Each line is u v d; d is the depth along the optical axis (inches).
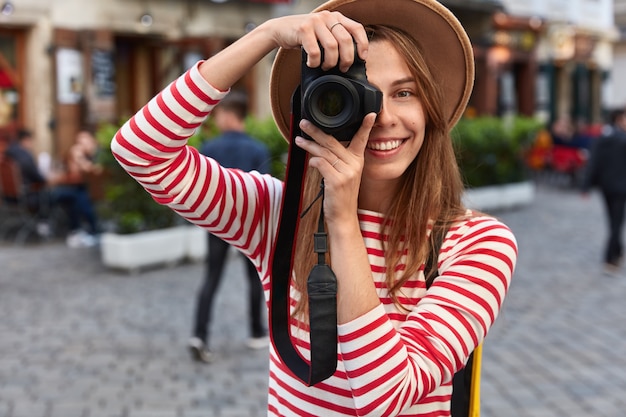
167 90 57.4
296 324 60.4
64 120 491.8
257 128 354.0
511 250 56.5
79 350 205.0
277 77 63.7
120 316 240.8
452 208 60.7
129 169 58.4
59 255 347.6
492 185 512.1
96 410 162.4
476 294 54.3
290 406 59.9
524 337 218.2
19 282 290.2
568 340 215.9
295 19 53.0
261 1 587.5
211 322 232.4
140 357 198.8
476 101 819.4
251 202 64.2
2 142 478.0
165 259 320.5
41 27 480.7
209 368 190.5
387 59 57.2
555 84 965.8
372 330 50.1
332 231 51.6
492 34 799.1
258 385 178.7
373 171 58.0
